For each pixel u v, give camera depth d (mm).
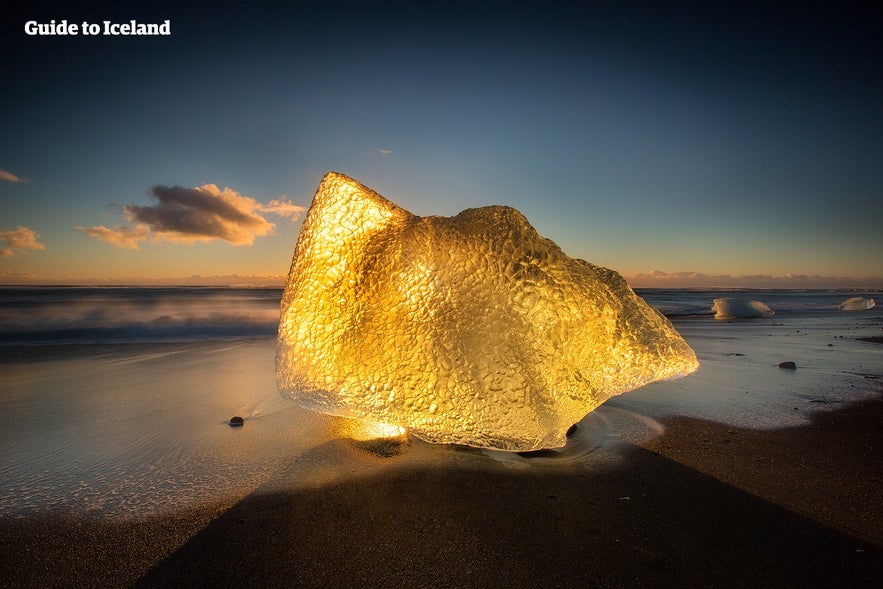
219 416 3584
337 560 1824
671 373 2928
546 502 2266
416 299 2713
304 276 2826
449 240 2762
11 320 10445
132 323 10312
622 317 2941
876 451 2918
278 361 2873
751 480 2512
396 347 2686
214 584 1690
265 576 1732
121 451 2896
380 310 2727
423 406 2672
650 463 2723
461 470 2611
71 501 2281
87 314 11883
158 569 1772
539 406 2643
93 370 5402
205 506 2232
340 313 2760
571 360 2775
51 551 1883
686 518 2121
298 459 2762
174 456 2814
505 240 2750
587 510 2193
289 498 2305
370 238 2873
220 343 7840
